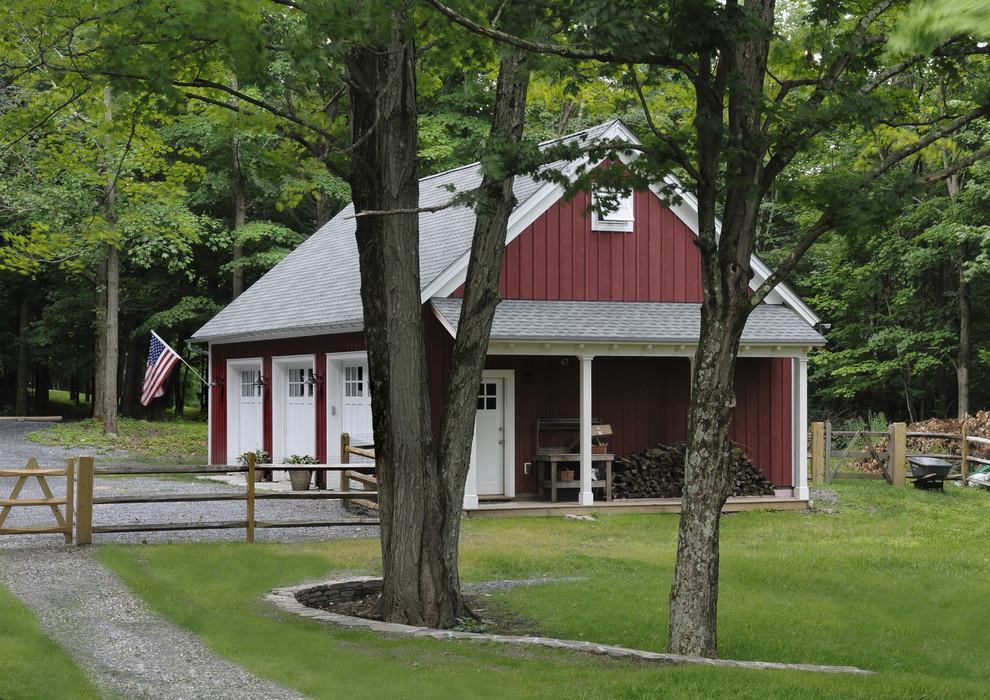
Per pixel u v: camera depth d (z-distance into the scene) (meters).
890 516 19.39
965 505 20.69
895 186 9.02
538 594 11.89
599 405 20.09
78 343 45.72
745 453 20.80
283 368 23.61
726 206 9.35
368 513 17.77
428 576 10.45
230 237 37.03
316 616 9.84
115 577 11.05
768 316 20.75
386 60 10.14
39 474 13.07
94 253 29.89
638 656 8.55
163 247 31.83
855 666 9.45
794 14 18.41
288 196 10.24
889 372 32.19
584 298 19.91
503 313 18.56
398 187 10.39
